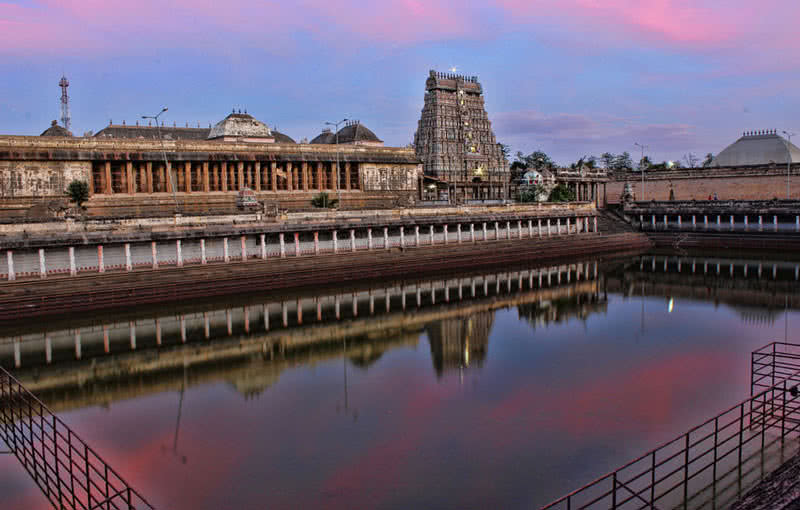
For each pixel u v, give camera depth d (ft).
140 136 445.78
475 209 414.62
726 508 87.66
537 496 98.68
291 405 141.18
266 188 416.26
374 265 329.93
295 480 105.09
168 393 150.20
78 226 254.27
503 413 134.72
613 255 443.73
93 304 235.61
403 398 145.18
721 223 480.23
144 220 273.33
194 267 273.54
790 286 296.30
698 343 191.72
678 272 354.13
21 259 241.76
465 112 620.90
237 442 120.88
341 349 189.78
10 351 186.91
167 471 108.06
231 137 442.91
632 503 93.25
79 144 339.16
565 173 638.94
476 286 311.68
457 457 113.39
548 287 308.19
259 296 274.57
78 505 92.02
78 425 129.70
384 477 106.01
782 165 547.90
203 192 381.19
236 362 176.24
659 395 143.74
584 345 191.83
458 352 185.57
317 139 555.69
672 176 623.77
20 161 319.27
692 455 107.76
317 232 326.65
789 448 103.91
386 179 470.39
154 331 211.82
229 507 96.22
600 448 115.65
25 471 102.89
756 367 162.09
